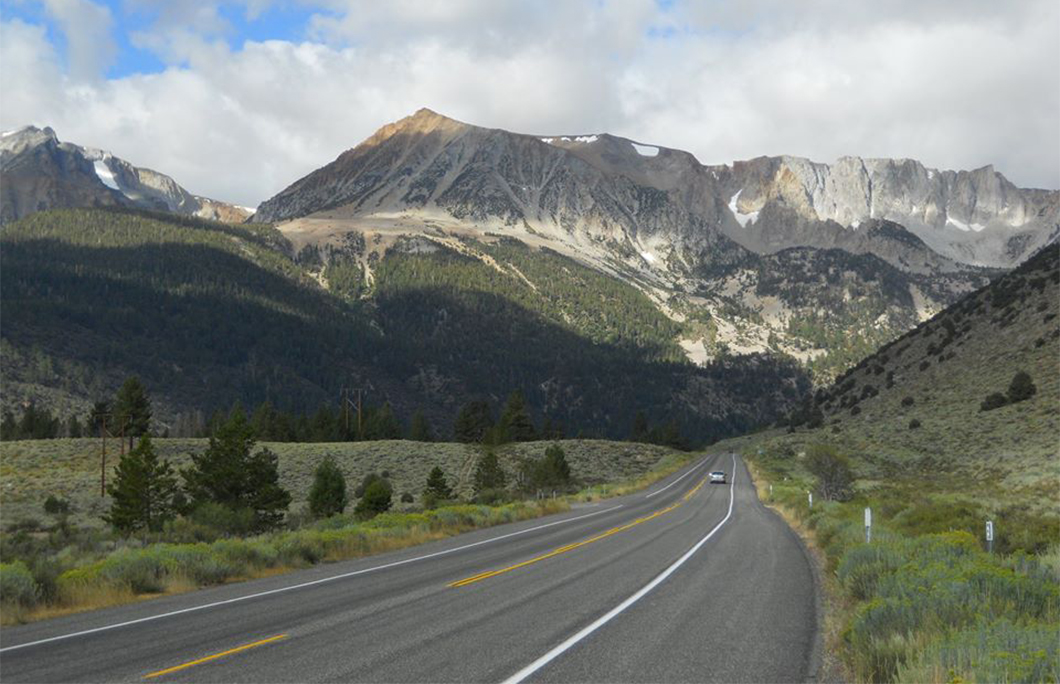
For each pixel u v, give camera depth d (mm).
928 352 103000
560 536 24906
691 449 152875
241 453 46938
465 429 123375
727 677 7879
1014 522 24672
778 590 13664
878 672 7500
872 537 17625
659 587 13930
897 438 74375
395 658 8516
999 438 59812
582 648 9039
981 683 5723
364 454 87375
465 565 17438
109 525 50125
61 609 12094
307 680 7621
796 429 120938
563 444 100688
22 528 50656
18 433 106375
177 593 13797
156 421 177250
